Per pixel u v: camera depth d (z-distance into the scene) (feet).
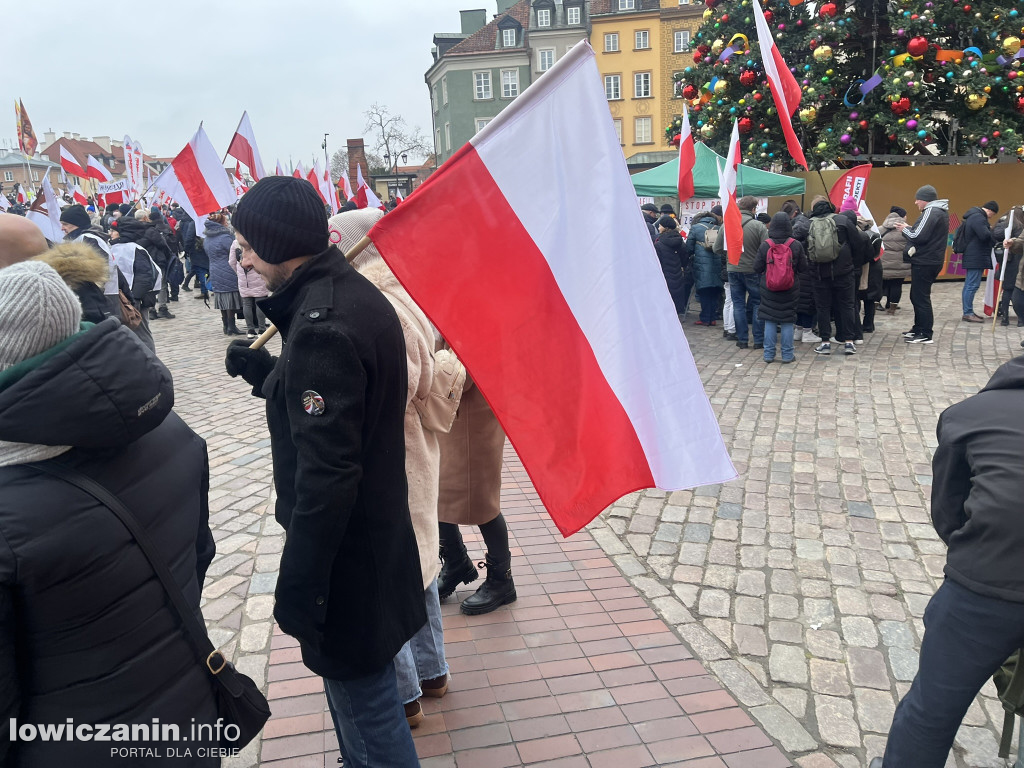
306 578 5.53
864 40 45.55
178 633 5.09
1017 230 32.14
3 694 4.24
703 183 40.27
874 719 9.17
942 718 6.32
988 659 6.05
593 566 13.12
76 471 4.52
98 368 4.35
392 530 6.21
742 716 9.14
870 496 15.98
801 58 43.29
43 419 4.20
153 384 4.69
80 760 4.58
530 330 7.12
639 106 178.91
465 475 10.82
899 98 40.75
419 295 6.86
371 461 5.99
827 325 29.73
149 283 31.86
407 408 7.99
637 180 41.81
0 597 4.13
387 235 6.81
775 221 27.48
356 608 6.02
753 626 11.23
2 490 4.28
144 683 4.81
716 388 25.29
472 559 13.37
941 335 32.71
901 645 10.71
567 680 9.82
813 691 9.72
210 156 33.17
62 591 4.36
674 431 7.25
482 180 6.92
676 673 10.00
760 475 17.30
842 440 19.57
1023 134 45.06
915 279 30.73
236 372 7.37
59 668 4.49
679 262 36.14
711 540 14.11
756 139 45.93
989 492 5.93
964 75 40.52
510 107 6.93
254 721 5.67
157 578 4.88
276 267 5.97
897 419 21.20
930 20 39.96
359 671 6.10
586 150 7.05
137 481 4.85
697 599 12.02
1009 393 6.37
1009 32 41.04
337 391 5.50
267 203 5.77
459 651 10.48
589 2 187.11
